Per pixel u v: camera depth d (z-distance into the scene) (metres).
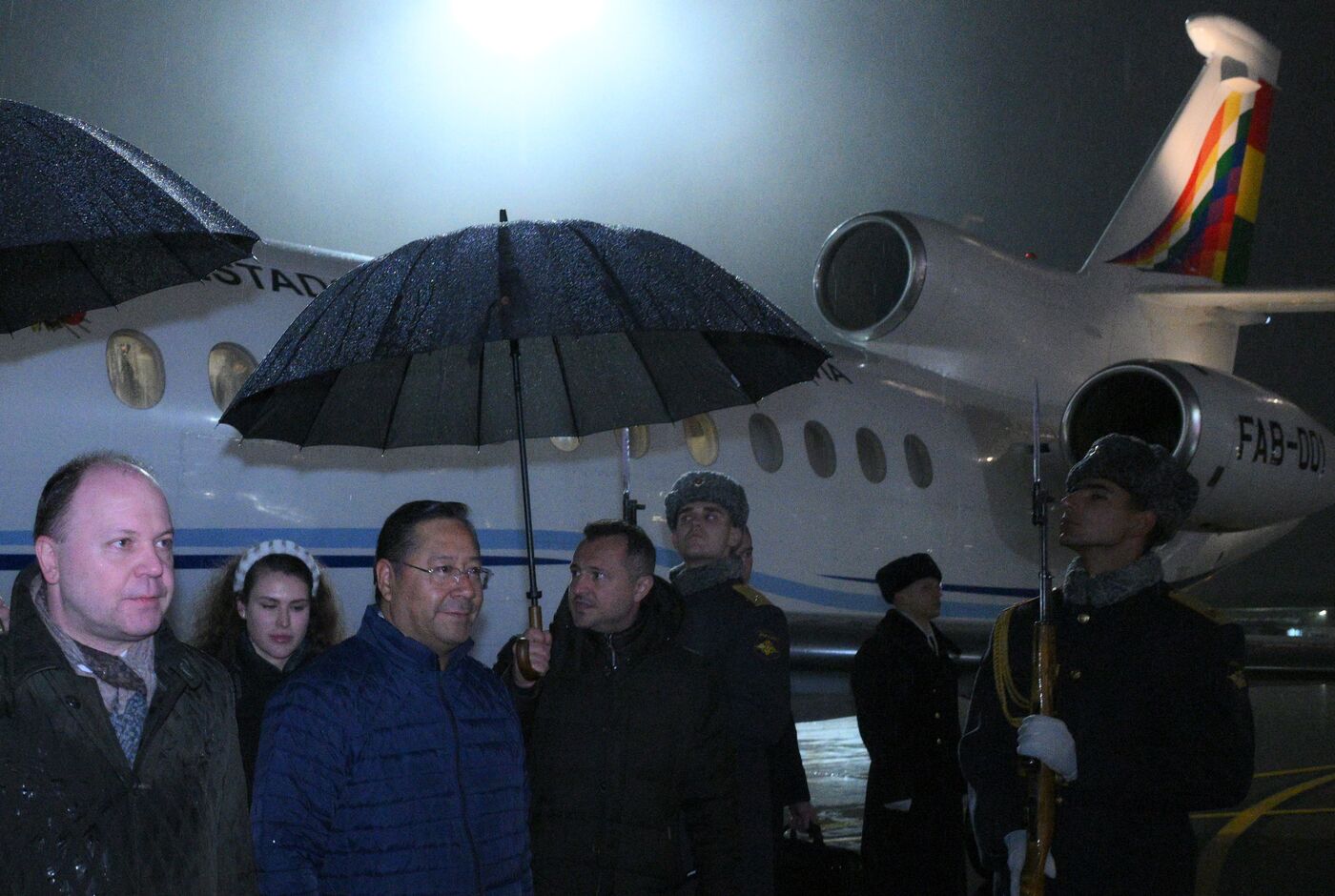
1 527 4.88
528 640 2.92
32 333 5.11
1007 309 11.16
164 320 5.57
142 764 1.89
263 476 5.73
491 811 2.55
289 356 2.72
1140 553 2.88
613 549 2.99
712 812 3.06
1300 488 10.38
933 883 4.71
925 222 11.04
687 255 2.85
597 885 2.93
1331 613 34.75
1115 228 12.42
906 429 9.89
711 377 3.43
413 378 3.29
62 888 1.80
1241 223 13.20
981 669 3.03
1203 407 9.35
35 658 1.84
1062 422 9.52
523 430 3.11
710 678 3.09
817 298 11.08
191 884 1.94
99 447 5.21
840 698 7.70
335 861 2.43
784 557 8.42
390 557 2.55
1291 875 6.80
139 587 1.90
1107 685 2.75
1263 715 16.89
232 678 2.11
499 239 2.74
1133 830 2.73
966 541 10.15
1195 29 13.02
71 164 2.16
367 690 2.47
